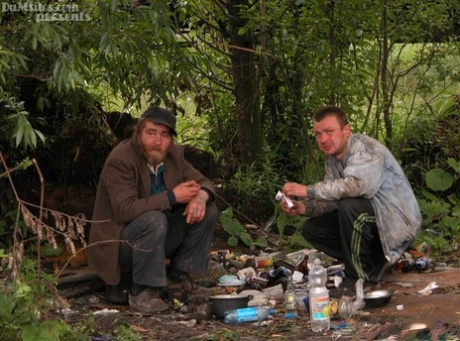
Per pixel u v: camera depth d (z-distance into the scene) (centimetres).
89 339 498
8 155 730
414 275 664
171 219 609
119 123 806
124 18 552
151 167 606
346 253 598
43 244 704
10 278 465
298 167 848
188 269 610
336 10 778
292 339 527
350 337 525
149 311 589
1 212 729
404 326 542
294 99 802
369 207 590
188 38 796
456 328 539
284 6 764
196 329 554
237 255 729
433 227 786
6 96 532
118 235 590
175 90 608
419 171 843
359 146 596
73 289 625
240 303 571
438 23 804
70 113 764
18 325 460
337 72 780
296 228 779
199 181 619
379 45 814
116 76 613
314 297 538
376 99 836
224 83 824
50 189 756
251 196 803
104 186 602
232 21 801
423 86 844
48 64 534
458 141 849
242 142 827
